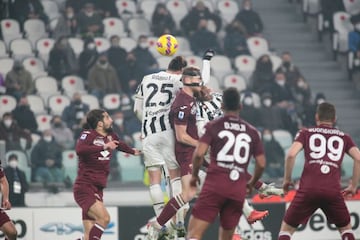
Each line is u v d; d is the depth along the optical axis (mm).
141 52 41719
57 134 36562
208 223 19141
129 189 34719
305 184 21062
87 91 41188
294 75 41531
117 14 45781
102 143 23000
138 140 36969
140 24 46000
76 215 29016
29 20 45188
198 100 23000
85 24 44500
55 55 42156
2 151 34844
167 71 23344
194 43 44250
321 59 47062
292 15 49312
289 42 47781
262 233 28906
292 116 39719
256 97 40844
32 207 28953
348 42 45781
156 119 22891
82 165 23109
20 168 34688
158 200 22906
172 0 47781
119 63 41344
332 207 21125
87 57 41750
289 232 21516
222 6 48344
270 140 35500
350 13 47594
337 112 44031
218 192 19016
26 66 42781
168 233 22312
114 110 39438
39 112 40062
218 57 43875
